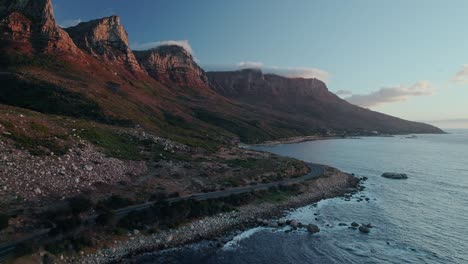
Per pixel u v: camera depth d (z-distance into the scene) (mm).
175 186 70062
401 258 47812
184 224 53688
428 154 180625
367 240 53906
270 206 68188
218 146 125750
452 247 51625
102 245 43750
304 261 46438
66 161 66312
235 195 67750
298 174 96125
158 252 46219
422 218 65188
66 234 42875
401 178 106125
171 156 93750
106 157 77062
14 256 36500
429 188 91875
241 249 49219
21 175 55031
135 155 87125
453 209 71312
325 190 84188
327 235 55594
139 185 67062
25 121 77625
